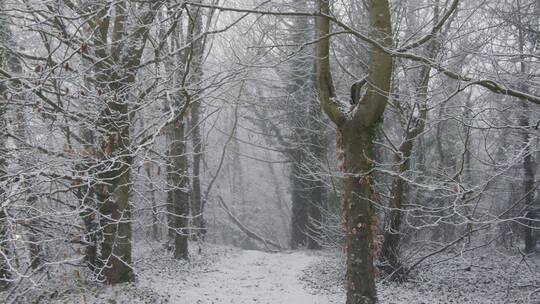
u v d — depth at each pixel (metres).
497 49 12.63
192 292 13.13
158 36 13.16
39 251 9.98
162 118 12.04
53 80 9.77
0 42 10.58
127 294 11.42
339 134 11.15
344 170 10.85
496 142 18.33
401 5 13.99
